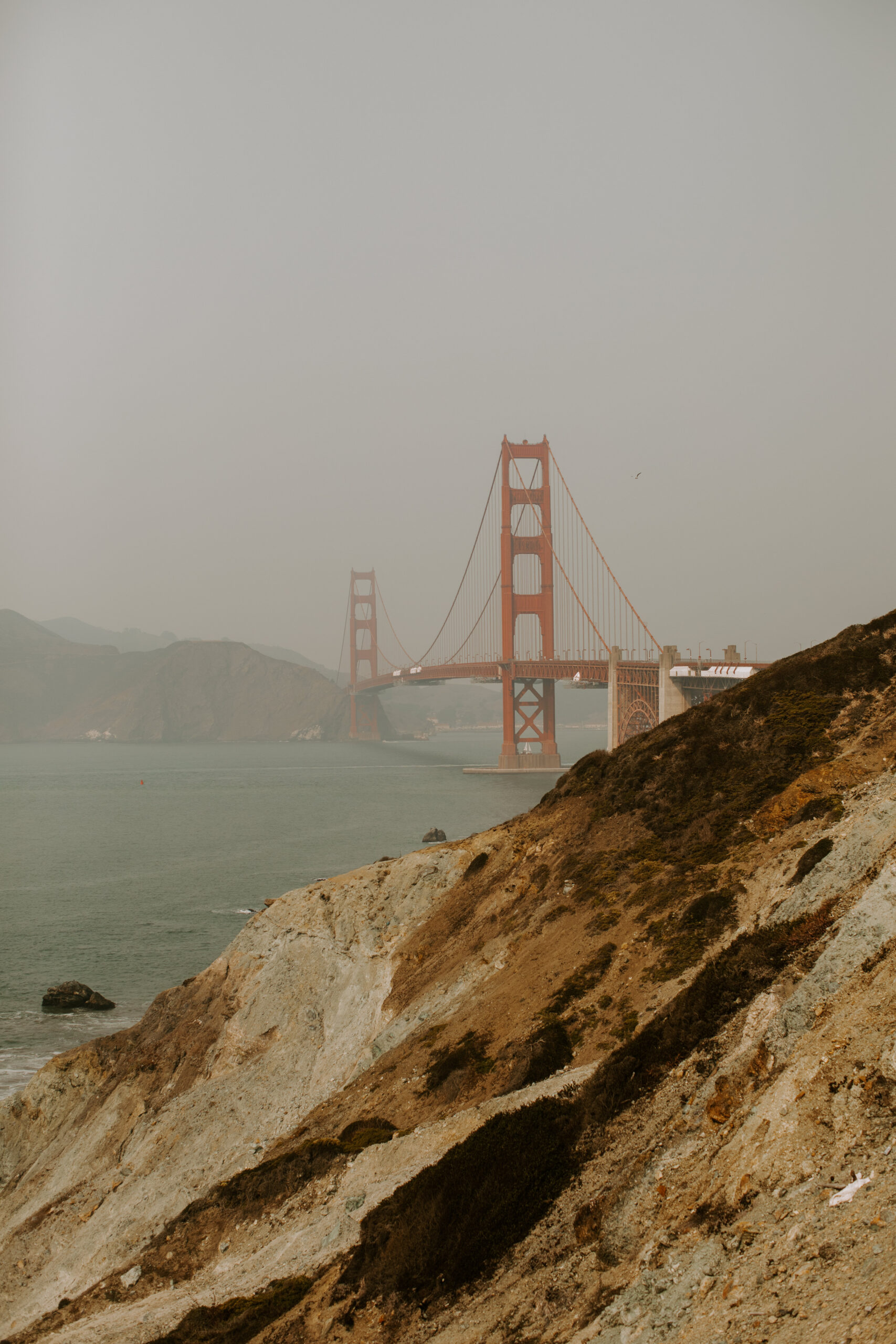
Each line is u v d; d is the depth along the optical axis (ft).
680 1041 45.75
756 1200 28.89
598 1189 40.11
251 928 134.00
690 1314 25.96
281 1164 72.74
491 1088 63.77
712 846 80.38
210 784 609.42
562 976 73.00
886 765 78.59
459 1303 39.86
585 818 103.60
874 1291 21.54
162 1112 113.50
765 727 94.89
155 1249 72.74
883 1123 27.43
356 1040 104.22
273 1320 48.98
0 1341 69.51
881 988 32.48
